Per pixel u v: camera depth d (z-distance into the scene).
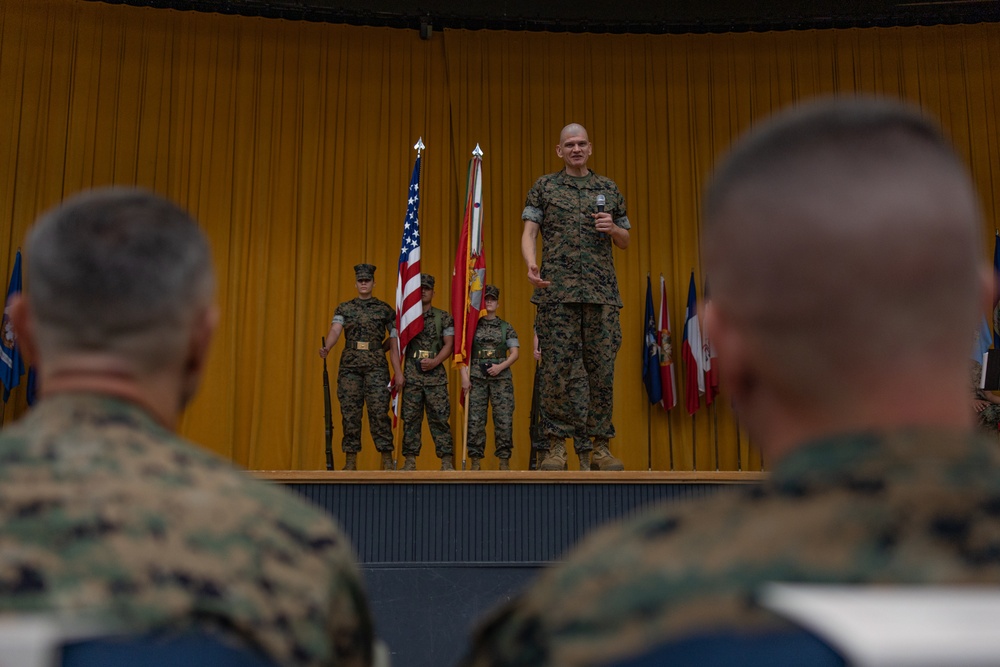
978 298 0.65
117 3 9.52
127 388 0.90
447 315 7.48
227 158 9.60
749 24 9.96
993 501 0.55
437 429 7.26
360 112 9.87
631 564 0.59
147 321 0.92
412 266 6.74
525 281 9.62
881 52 10.09
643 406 9.53
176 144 9.54
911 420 0.62
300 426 9.23
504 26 10.00
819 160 0.64
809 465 0.60
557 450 5.46
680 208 9.92
